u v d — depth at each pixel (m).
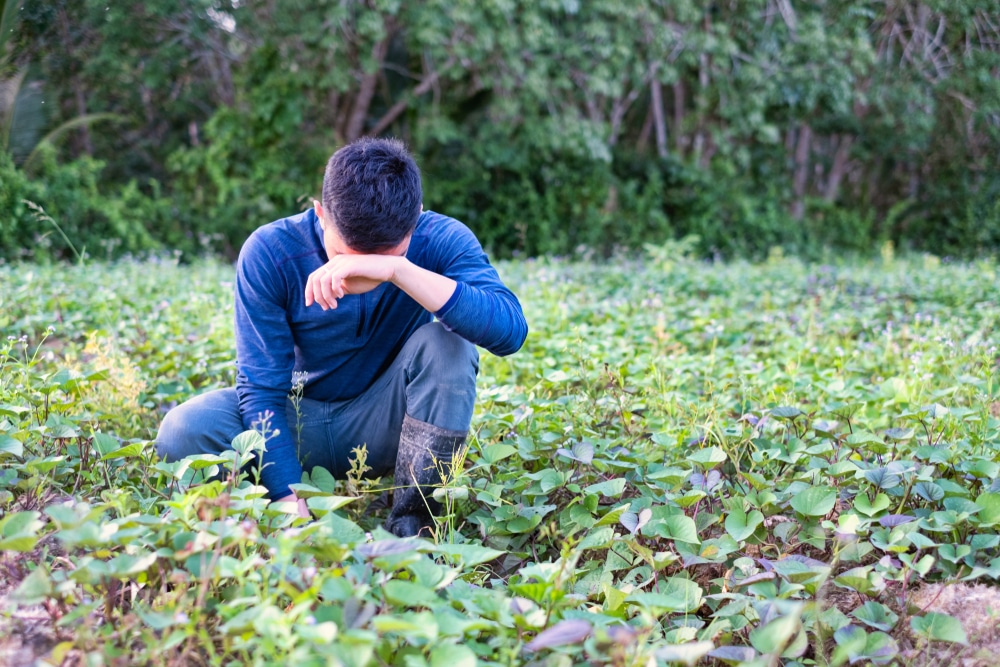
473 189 15.03
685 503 2.33
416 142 14.59
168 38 13.19
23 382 2.99
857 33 15.20
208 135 13.75
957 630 1.85
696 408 3.24
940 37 16.89
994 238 18.03
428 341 2.45
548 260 12.15
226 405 2.50
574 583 2.15
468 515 2.67
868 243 18.34
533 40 12.23
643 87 16.06
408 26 12.34
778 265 12.18
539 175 15.54
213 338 4.54
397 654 1.58
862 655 1.75
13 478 2.26
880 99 16.42
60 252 10.27
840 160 19.23
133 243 11.24
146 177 14.95
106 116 12.14
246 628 1.50
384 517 2.82
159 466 2.12
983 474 2.55
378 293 2.50
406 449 2.48
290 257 2.45
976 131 17.83
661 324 4.94
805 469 2.98
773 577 1.98
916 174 19.61
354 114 14.21
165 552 1.66
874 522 2.47
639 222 15.84
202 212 13.51
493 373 4.22
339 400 2.67
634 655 1.55
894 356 4.96
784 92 15.01
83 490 2.45
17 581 1.85
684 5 13.55
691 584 2.06
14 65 10.87
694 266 11.05
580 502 2.52
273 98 12.96
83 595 1.79
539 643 1.49
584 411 3.25
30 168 11.06
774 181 17.81
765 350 5.16
